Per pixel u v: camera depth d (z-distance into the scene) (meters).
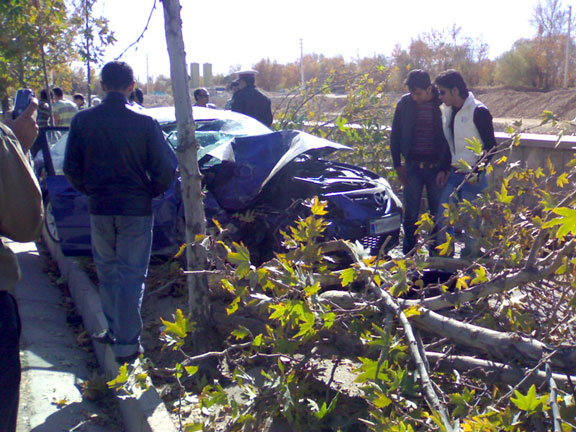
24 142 2.72
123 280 3.91
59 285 6.22
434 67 46.78
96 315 4.75
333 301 3.61
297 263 3.34
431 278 4.32
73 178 4.01
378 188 5.47
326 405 3.07
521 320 3.31
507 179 4.02
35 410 3.76
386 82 9.07
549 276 3.45
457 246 6.26
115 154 3.86
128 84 4.01
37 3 9.73
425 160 5.89
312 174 5.71
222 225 5.23
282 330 3.23
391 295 3.27
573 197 3.51
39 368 4.26
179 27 3.70
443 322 3.13
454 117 5.51
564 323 3.40
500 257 3.87
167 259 5.62
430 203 6.04
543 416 2.58
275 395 2.97
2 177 2.38
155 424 3.28
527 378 2.75
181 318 3.18
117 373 3.93
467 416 2.49
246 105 8.65
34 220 2.52
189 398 3.58
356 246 3.50
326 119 9.36
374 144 8.45
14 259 2.51
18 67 10.92
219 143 5.62
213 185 5.32
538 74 46.41
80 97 13.34
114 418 3.78
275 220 5.15
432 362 3.16
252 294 3.69
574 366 2.80
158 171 3.96
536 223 3.62
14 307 2.52
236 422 2.83
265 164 5.42
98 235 4.01
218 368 3.82
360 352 3.48
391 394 2.70
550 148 6.91
